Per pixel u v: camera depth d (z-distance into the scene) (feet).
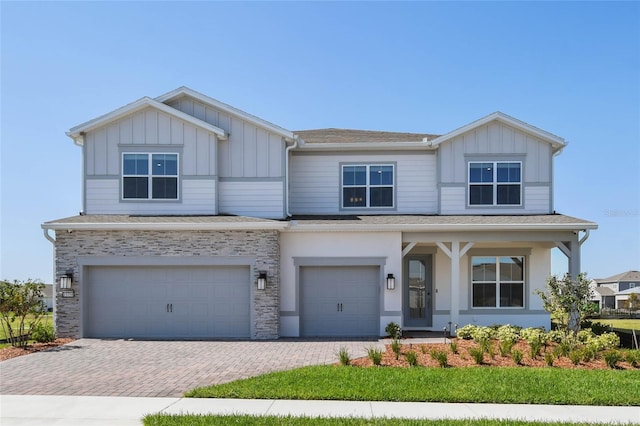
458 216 61.26
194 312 55.36
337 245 57.47
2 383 34.60
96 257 54.75
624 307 179.63
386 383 33.50
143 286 55.57
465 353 43.09
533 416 27.68
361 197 63.98
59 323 54.34
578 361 40.24
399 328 55.26
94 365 40.29
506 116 61.57
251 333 54.29
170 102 60.80
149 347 48.67
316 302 57.82
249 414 27.61
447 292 61.82
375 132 78.23
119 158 58.95
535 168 62.39
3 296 48.78
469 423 26.18
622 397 30.71
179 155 59.06
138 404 29.66
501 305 61.98
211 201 58.80
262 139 60.23
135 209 58.80
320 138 69.00
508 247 62.08
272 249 54.85
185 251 54.80
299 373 36.17
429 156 63.82
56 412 28.12
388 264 57.26
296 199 63.87
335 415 27.55
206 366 39.73
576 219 57.93
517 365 39.63
